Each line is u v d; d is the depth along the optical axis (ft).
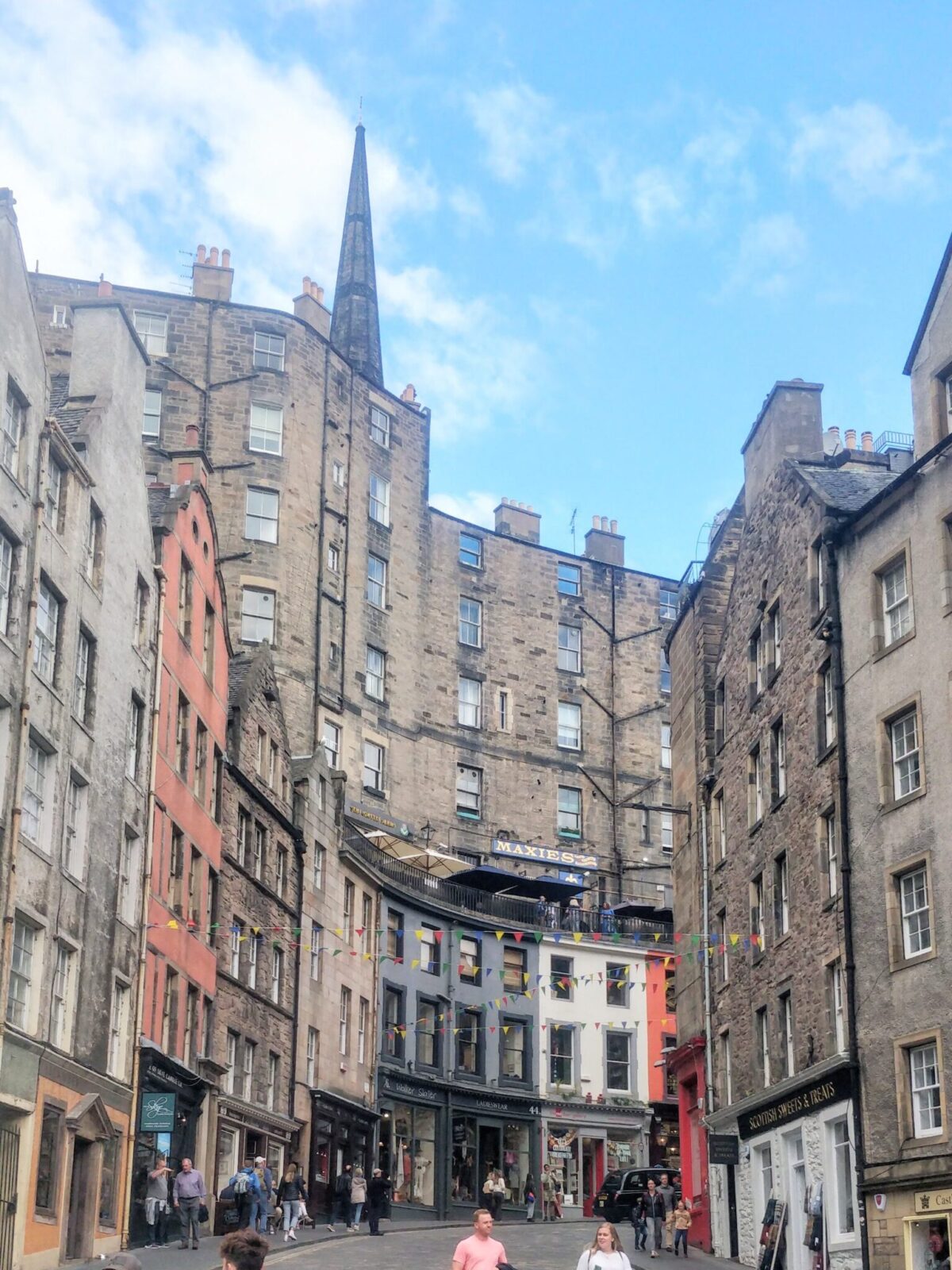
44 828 89.71
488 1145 187.62
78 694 96.32
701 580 136.67
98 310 107.76
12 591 85.46
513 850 222.69
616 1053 202.90
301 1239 115.85
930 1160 83.56
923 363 95.55
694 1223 131.13
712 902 128.47
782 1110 104.12
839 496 104.68
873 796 93.61
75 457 94.89
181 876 117.29
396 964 178.19
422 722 219.20
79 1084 92.73
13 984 84.43
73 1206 93.04
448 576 228.84
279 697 171.22
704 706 133.59
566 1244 129.08
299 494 200.54
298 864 151.74
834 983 99.04
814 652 104.83
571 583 243.60
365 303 263.70
